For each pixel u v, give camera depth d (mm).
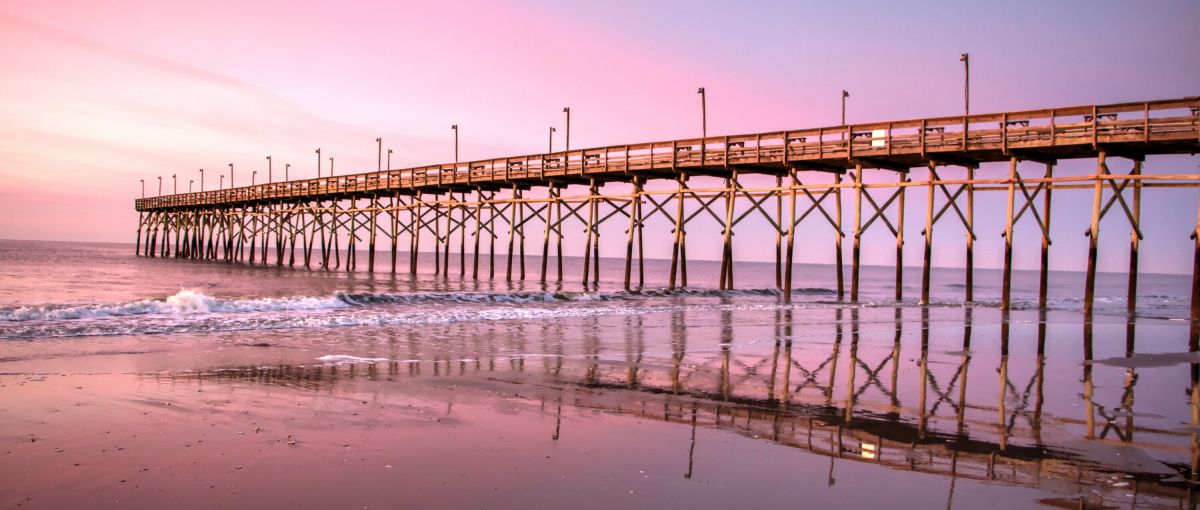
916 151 21688
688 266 141250
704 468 5344
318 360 9992
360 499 4508
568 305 21328
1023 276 127688
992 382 9266
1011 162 20953
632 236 29391
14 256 67938
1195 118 17266
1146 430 6703
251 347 11047
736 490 4855
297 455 5391
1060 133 19234
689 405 7625
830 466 5453
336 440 5832
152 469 4977
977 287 62531
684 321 17266
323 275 42312
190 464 5105
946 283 78062
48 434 5730
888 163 23766
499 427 6418
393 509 4352
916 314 20594
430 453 5535
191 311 15844
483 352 11273
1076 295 43250
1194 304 18438
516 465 5289
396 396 7668
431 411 6988
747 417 7082
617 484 4922
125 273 39969
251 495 4539
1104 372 10234
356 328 14000
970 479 5176
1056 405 7816
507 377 9078
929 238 22875
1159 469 5473
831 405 7707
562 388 8453
